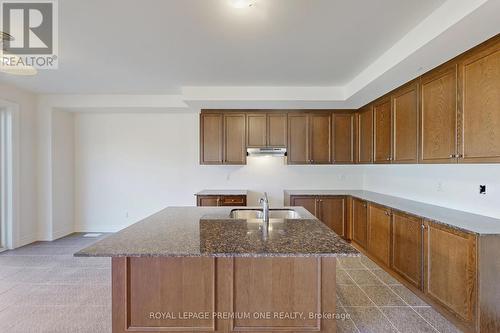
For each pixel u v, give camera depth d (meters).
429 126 2.94
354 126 4.90
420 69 2.90
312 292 1.94
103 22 2.41
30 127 4.77
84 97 4.91
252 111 4.92
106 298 2.88
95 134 5.54
